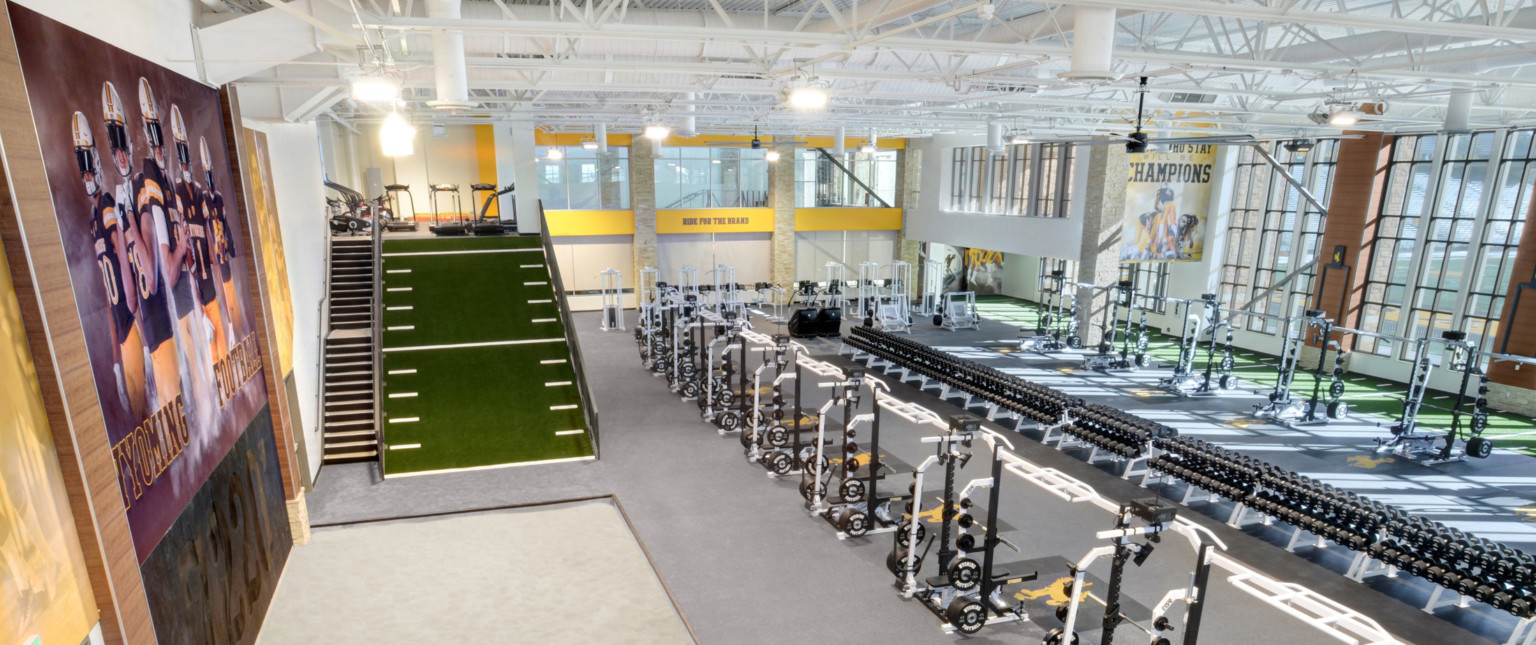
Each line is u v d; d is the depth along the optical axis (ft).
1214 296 58.34
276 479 31.99
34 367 14.96
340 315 52.85
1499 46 34.30
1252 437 48.93
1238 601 29.66
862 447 46.16
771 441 44.83
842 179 98.58
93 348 17.24
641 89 40.42
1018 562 30.35
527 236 67.36
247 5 32.42
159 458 20.36
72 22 17.69
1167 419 52.49
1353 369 67.72
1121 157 67.36
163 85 22.97
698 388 55.11
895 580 31.14
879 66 41.75
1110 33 22.66
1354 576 31.55
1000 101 47.32
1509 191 57.62
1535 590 26.68
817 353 72.49
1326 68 32.86
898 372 64.80
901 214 100.37
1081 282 71.87
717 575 31.50
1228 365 59.57
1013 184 81.97
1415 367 46.16
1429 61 33.27
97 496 16.49
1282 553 33.53
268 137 36.96
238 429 27.32
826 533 35.22
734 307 86.07
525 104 57.98
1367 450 46.75
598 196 89.76
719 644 27.04
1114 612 23.07
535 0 34.91
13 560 13.74
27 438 14.52
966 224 87.86
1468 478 42.47
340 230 62.80
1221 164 73.51
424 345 53.83
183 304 23.03
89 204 17.67
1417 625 28.35
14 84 14.71
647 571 32.45
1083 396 58.03
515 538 35.24
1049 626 28.32
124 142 19.92
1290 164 70.85
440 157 83.15
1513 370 55.77
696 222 92.58
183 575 21.52
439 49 25.07
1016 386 50.26
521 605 29.96
